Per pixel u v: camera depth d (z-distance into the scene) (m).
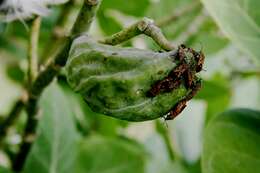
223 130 0.58
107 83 0.47
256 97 0.92
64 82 0.74
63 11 0.69
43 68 0.56
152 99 0.47
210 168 0.57
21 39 0.81
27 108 0.59
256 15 0.58
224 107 0.81
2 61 0.85
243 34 0.57
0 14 0.57
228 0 0.57
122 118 0.48
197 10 0.79
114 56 0.47
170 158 0.79
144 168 0.71
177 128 0.82
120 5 0.78
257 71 0.89
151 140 0.79
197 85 0.48
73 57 0.49
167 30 0.79
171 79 0.46
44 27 0.75
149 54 0.47
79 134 0.75
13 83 0.87
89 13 0.50
